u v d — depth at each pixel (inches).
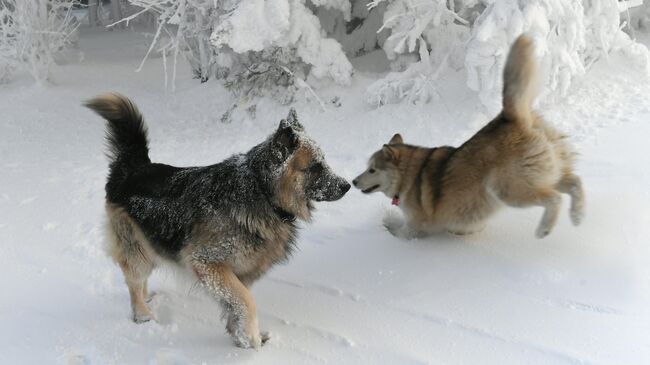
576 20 257.1
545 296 147.6
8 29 438.6
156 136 334.0
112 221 150.6
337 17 381.1
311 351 136.6
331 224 204.1
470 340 134.8
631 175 204.1
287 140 136.4
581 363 122.4
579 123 259.1
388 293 158.2
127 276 151.6
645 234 166.4
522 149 161.5
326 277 169.9
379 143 272.7
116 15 714.8
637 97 275.6
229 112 351.3
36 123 368.5
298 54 320.2
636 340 127.1
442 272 165.0
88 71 483.2
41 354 137.3
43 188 256.8
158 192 145.3
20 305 160.7
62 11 504.4
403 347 135.0
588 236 169.8
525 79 161.0
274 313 154.4
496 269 162.4
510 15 245.6
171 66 493.0
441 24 307.0
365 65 376.8
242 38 287.0
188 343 142.2
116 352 137.6
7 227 215.5
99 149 316.8
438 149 187.5
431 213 181.9
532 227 181.6
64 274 177.9
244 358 134.8
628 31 378.3
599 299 143.1
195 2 347.9
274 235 142.2
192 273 140.3
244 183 137.9
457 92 294.8
